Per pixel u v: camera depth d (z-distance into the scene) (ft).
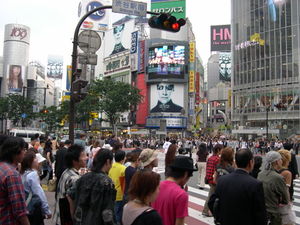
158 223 8.45
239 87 210.79
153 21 30.78
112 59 307.99
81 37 33.22
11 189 10.66
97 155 12.59
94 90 165.68
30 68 400.06
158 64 248.73
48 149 36.42
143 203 8.95
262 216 11.78
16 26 436.76
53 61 554.87
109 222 11.39
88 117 167.63
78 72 32.07
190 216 26.50
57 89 563.48
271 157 15.57
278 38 187.83
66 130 233.76
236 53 215.10
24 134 120.78
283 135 164.86
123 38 296.51
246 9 207.92
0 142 13.25
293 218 15.78
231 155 20.39
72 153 14.53
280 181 14.99
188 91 252.01
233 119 214.69
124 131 239.91
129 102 170.40
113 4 32.09
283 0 186.39
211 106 415.85
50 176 36.29
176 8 271.90
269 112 188.14
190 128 252.83
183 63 248.52
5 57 437.58
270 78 190.39
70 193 12.84
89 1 337.31
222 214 12.51
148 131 227.81
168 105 246.47
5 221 10.57
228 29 429.79
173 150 19.99
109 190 11.78
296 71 178.81
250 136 182.80
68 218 13.61
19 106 187.62
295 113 176.14
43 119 225.56
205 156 40.11
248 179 12.25
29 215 14.14
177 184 11.19
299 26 179.42
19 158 11.78
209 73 459.73
